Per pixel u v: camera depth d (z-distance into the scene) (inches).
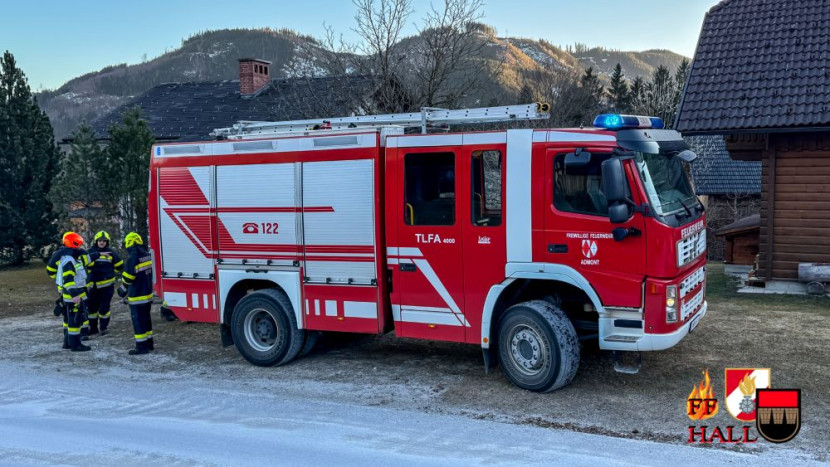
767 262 490.6
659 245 252.1
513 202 275.0
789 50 503.2
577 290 286.8
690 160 284.7
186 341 400.8
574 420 242.4
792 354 313.3
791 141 476.4
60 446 231.6
